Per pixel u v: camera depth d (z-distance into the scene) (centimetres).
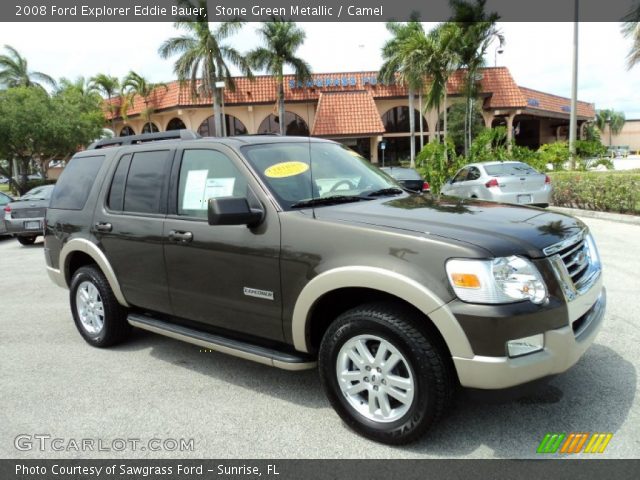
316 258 313
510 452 291
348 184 392
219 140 388
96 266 489
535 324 268
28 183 3222
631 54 1652
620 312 508
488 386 266
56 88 4116
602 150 1978
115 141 510
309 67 3256
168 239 395
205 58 3016
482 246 273
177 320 427
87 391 395
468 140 2878
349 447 305
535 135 5094
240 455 303
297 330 328
